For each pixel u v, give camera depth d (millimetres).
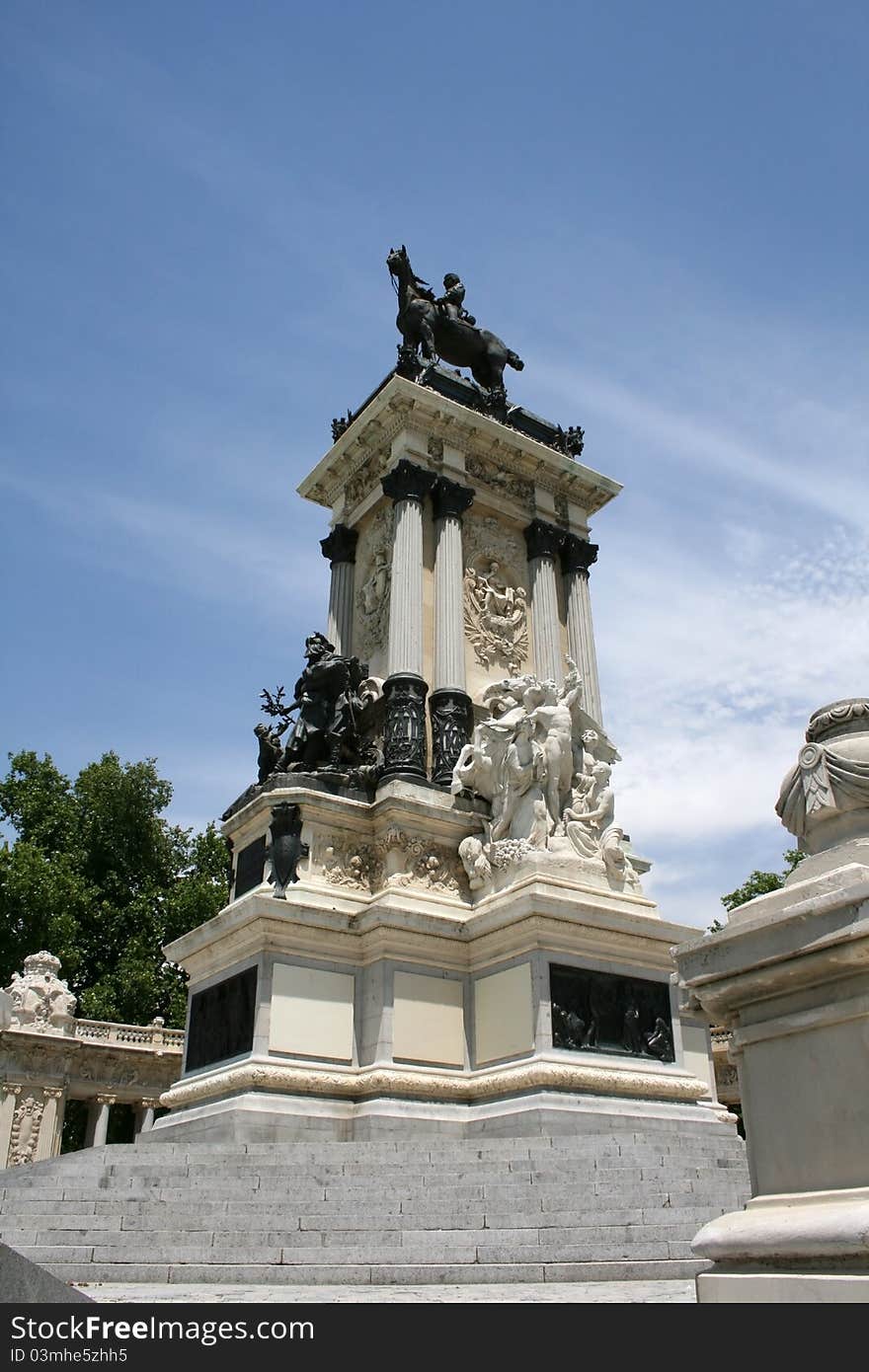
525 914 24703
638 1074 24406
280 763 29484
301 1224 14555
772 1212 5324
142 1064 46500
